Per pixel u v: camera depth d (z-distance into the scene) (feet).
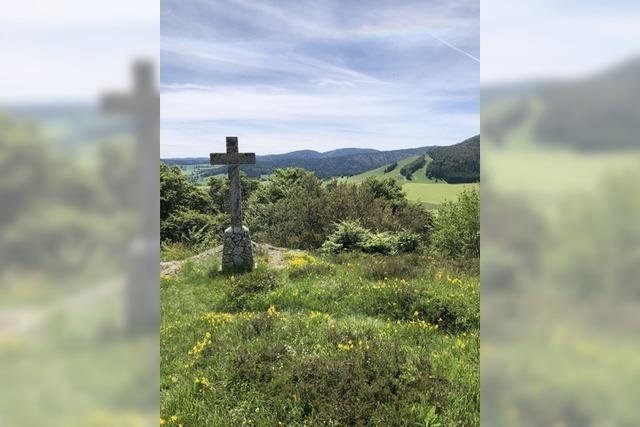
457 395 12.50
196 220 86.07
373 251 46.62
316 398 12.63
